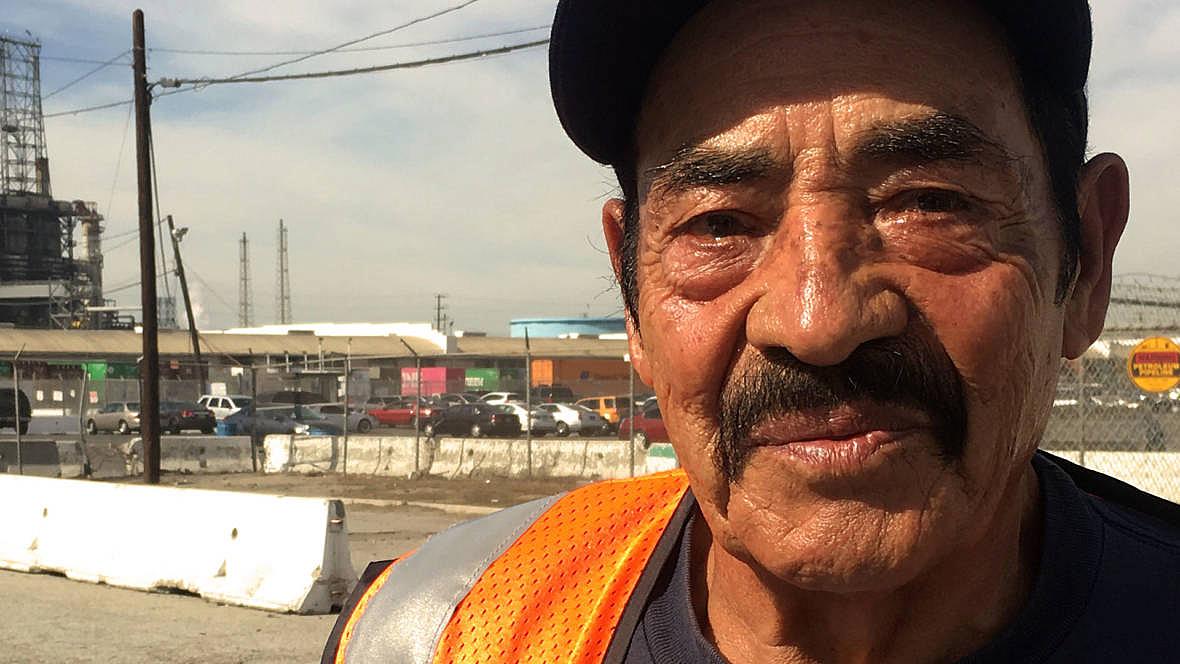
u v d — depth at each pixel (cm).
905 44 102
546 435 3069
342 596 761
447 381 4572
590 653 131
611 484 156
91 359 4812
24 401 2244
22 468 1886
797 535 98
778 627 118
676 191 110
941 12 104
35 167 9088
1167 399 1041
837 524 97
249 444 2155
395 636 143
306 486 1784
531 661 132
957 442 98
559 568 140
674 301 110
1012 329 101
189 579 823
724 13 109
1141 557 116
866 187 100
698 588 132
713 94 107
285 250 10944
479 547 149
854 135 100
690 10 111
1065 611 109
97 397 3462
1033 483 121
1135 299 859
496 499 1555
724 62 107
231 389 3975
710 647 122
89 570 898
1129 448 1055
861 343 96
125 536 888
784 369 99
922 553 96
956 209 100
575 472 1773
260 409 3042
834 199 100
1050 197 109
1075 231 115
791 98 103
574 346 5178
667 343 111
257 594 772
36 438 2016
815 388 97
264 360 5325
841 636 115
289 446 2091
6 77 9069
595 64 121
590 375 4700
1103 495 138
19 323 8088
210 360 4944
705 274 107
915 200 100
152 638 666
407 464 1939
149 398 1731
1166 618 109
